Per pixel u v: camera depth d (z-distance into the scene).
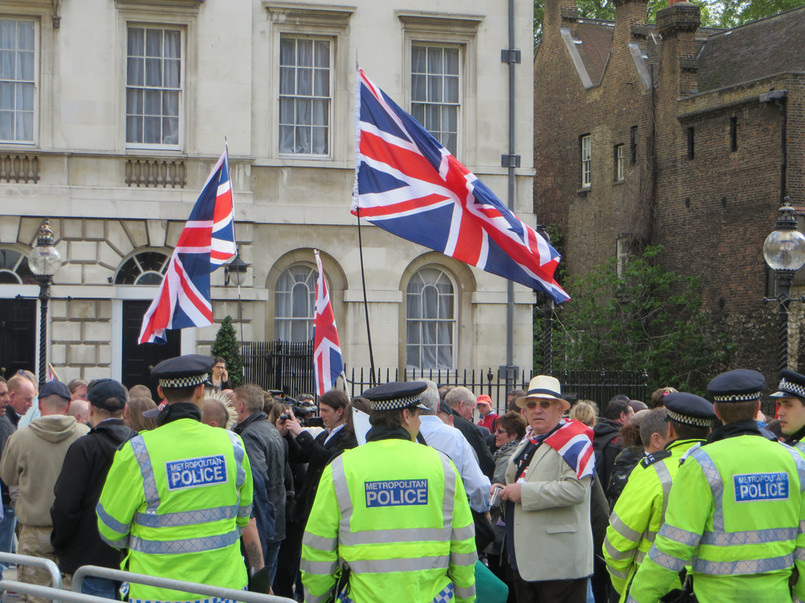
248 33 25.14
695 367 34.09
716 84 35.94
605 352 35.62
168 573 6.57
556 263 12.63
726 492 6.29
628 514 7.20
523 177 27.16
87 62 24.34
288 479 11.23
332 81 26.00
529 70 27.19
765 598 6.26
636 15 37.84
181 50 25.00
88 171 24.38
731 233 33.19
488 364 26.92
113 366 24.55
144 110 24.88
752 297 32.38
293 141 25.95
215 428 6.95
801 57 33.25
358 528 6.17
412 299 26.83
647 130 36.50
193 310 14.29
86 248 24.31
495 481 10.36
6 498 11.49
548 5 42.44
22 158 24.03
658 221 36.31
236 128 25.09
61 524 8.11
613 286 36.34
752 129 32.44
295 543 11.26
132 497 6.57
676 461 7.27
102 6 24.39
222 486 6.77
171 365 6.84
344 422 10.62
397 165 12.53
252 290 25.03
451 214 12.51
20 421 12.79
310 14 25.69
